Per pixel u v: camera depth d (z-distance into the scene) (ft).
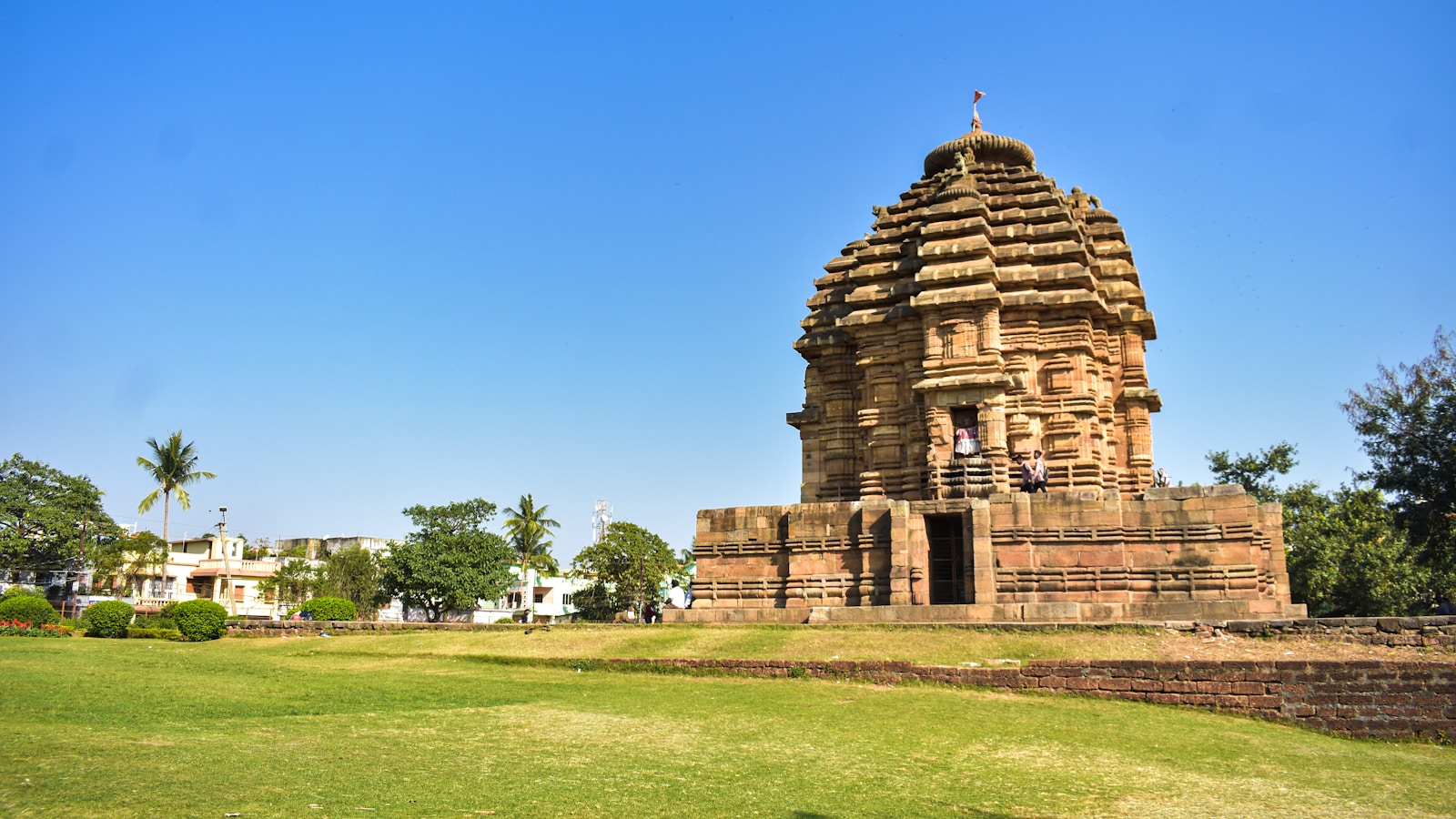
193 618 122.62
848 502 106.93
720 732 56.65
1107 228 133.39
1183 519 96.02
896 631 86.89
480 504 244.83
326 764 44.29
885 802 42.29
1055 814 41.68
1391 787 48.80
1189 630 80.38
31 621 134.51
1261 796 45.96
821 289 134.62
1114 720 62.49
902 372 120.06
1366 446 150.20
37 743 45.06
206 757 44.06
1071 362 115.85
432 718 58.49
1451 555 149.48
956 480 110.83
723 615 105.09
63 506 234.38
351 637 109.40
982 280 115.44
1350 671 64.49
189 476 262.67
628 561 231.71
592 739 53.57
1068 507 98.94
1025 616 89.76
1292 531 188.85
